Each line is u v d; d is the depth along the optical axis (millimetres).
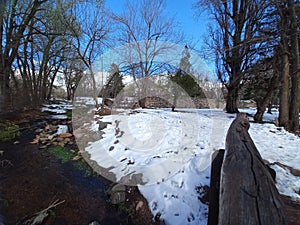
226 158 1825
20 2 8148
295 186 2398
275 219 1132
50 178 3680
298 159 3395
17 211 2854
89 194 3225
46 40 11219
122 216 2770
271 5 7066
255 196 1293
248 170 1549
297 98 6426
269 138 4992
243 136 2219
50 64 17266
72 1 9430
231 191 1388
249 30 8250
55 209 2893
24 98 10141
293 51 6293
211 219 1932
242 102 17516
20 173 3842
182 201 2678
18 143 5305
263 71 8133
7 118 7293
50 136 5664
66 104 16266
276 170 2801
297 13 6293
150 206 2730
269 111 13211
